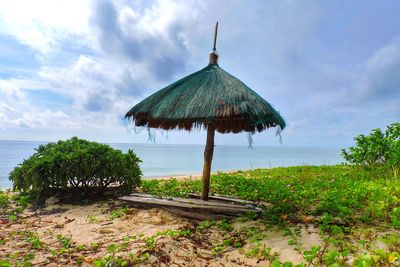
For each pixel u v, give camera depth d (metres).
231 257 3.91
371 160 10.06
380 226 4.45
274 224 4.99
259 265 3.65
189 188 8.86
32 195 7.61
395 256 2.91
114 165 7.51
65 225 5.49
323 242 4.05
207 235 4.75
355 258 3.45
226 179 10.14
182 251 3.95
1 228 5.32
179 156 58.12
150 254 3.72
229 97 5.09
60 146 7.94
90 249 4.15
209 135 6.35
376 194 5.78
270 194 7.40
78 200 7.32
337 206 5.26
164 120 5.56
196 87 5.56
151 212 5.93
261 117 4.98
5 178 16.70
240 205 5.98
